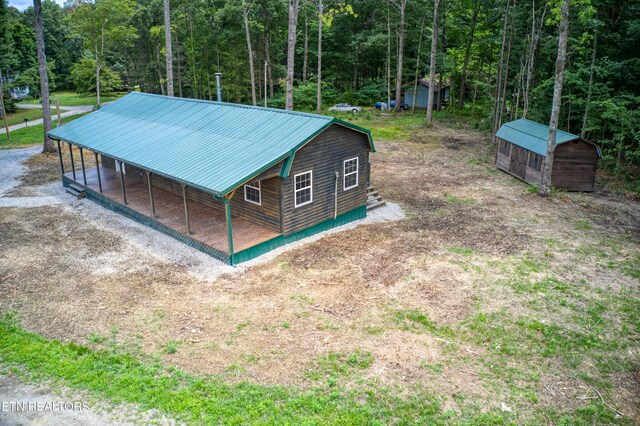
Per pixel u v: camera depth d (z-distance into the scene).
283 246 15.47
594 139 28.39
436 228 17.31
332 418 8.10
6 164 26.47
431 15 45.66
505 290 12.77
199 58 50.94
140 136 18.95
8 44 49.25
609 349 10.35
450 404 8.56
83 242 15.70
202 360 9.66
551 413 8.42
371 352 10.00
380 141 33.12
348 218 17.86
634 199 21.53
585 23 24.58
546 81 27.80
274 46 48.97
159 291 12.50
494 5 37.50
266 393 8.69
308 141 15.00
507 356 10.03
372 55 55.50
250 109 18.38
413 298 12.24
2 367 9.31
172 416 8.07
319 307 11.75
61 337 10.41
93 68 62.19
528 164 23.25
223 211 17.47
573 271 13.97
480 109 46.09
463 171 25.70
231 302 11.98
